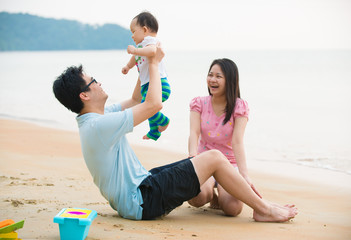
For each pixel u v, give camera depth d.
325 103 16.11
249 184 3.72
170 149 8.35
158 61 3.19
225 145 4.04
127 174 3.23
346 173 6.47
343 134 10.33
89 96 3.11
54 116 13.19
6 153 6.65
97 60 77.44
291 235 3.13
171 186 3.24
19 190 4.36
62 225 2.65
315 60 50.91
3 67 48.25
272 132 10.67
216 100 4.06
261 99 17.53
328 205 4.55
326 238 3.09
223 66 3.93
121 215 3.35
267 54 80.00
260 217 3.56
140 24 3.96
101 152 3.10
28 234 2.79
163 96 3.90
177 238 2.86
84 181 5.04
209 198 3.86
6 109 14.63
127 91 20.81
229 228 3.27
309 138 9.84
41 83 25.91
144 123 11.77
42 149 7.25
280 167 6.90
